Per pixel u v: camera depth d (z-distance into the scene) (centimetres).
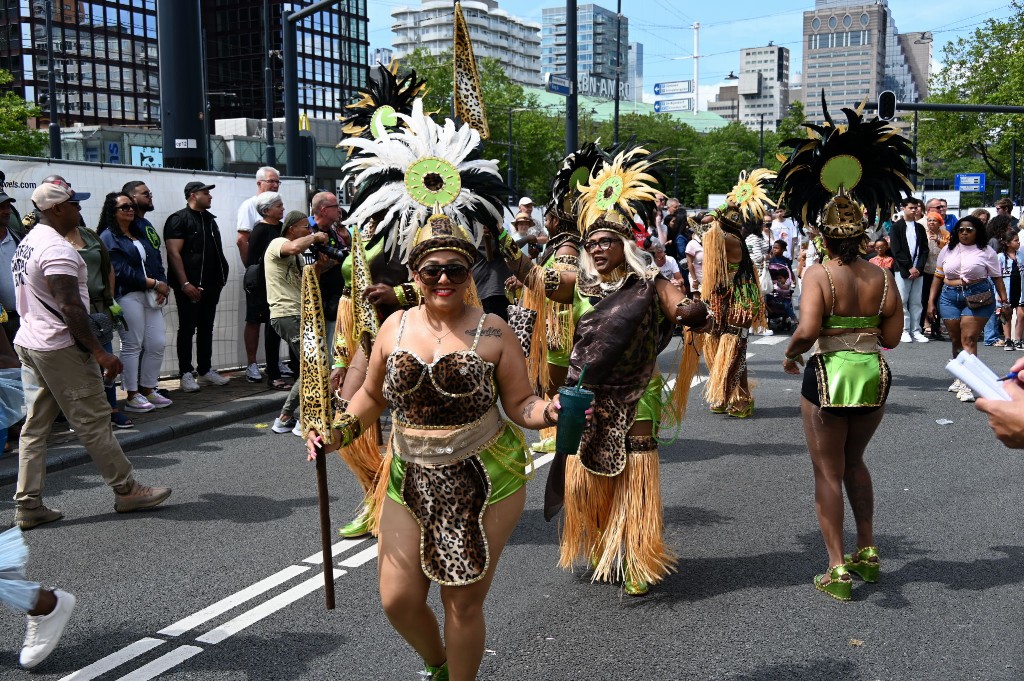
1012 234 1276
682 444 786
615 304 466
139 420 835
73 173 885
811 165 486
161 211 977
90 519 593
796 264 1828
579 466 477
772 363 1223
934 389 1025
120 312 759
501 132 8131
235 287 1073
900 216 1409
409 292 389
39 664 400
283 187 1141
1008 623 430
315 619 443
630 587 465
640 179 488
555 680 382
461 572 326
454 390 328
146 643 419
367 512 556
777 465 713
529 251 1038
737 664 394
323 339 342
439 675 355
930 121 5738
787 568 502
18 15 7831
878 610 446
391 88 618
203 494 644
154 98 8750
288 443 789
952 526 567
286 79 2158
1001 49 5403
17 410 496
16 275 564
